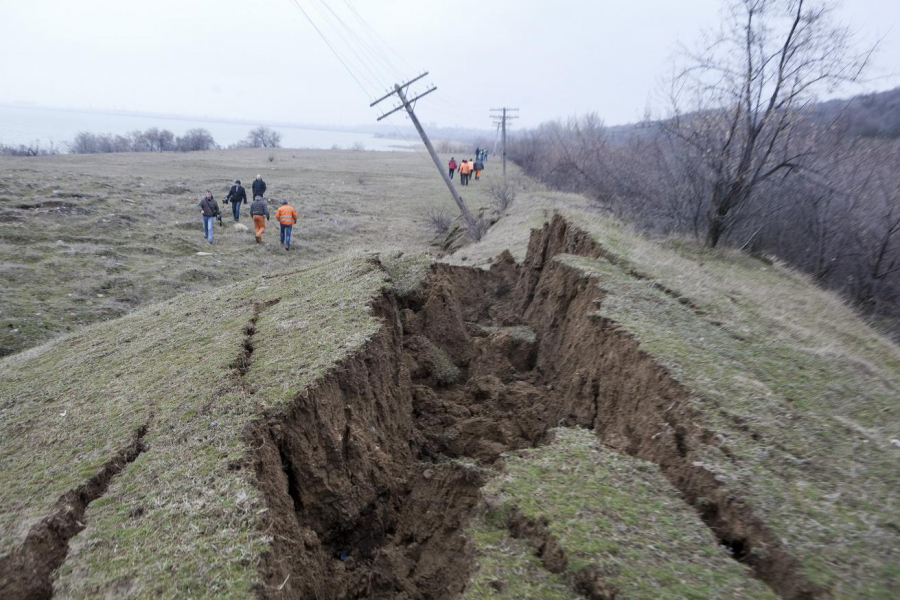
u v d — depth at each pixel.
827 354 8.41
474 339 9.56
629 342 7.00
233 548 4.18
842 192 19.08
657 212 20.75
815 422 5.93
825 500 4.69
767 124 17.12
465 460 6.45
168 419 6.02
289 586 4.17
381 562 5.06
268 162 50.03
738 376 6.60
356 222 27.62
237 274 19.14
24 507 4.98
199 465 5.12
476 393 8.08
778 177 20.31
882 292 19.77
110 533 4.50
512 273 12.40
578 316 8.64
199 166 42.47
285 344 7.33
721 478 4.87
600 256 10.95
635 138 32.94
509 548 4.54
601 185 28.66
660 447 5.59
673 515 4.71
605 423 6.55
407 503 5.82
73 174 30.34
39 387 8.33
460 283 11.60
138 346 9.01
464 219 24.33
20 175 27.62
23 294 15.81
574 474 5.30
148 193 28.28
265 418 5.57
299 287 9.91
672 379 6.15
